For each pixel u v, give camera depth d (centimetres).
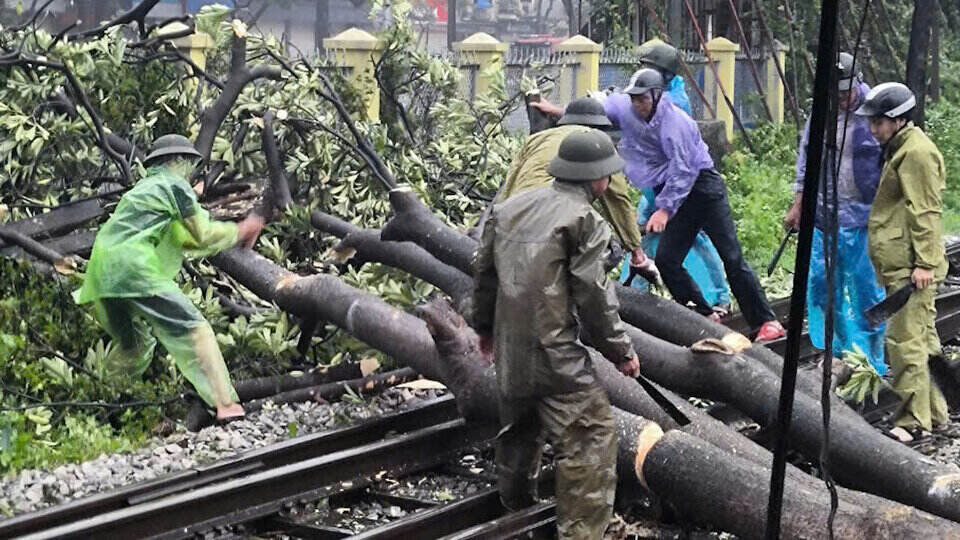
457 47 2370
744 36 3247
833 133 654
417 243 1212
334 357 1277
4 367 1148
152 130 1508
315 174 1429
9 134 1359
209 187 1398
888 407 1338
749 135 3106
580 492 852
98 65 1448
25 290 1229
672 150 1373
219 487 958
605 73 2967
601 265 836
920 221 1177
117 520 887
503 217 854
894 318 1216
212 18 1533
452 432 1123
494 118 1678
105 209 1340
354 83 1938
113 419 1170
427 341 1127
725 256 1435
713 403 1268
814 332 1409
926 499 970
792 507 872
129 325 1155
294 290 1227
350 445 1116
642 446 943
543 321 836
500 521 919
